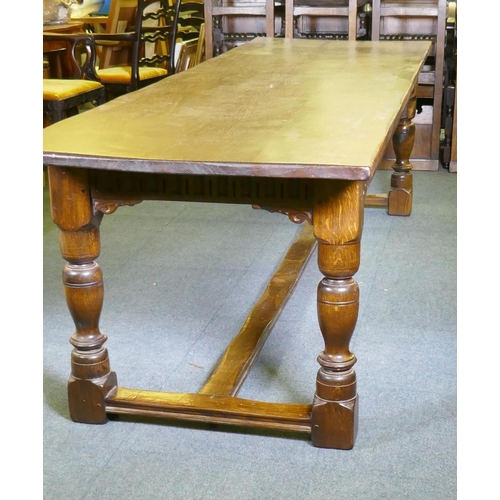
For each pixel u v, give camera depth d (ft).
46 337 8.61
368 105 7.27
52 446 6.53
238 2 16.15
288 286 9.55
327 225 5.88
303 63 10.30
